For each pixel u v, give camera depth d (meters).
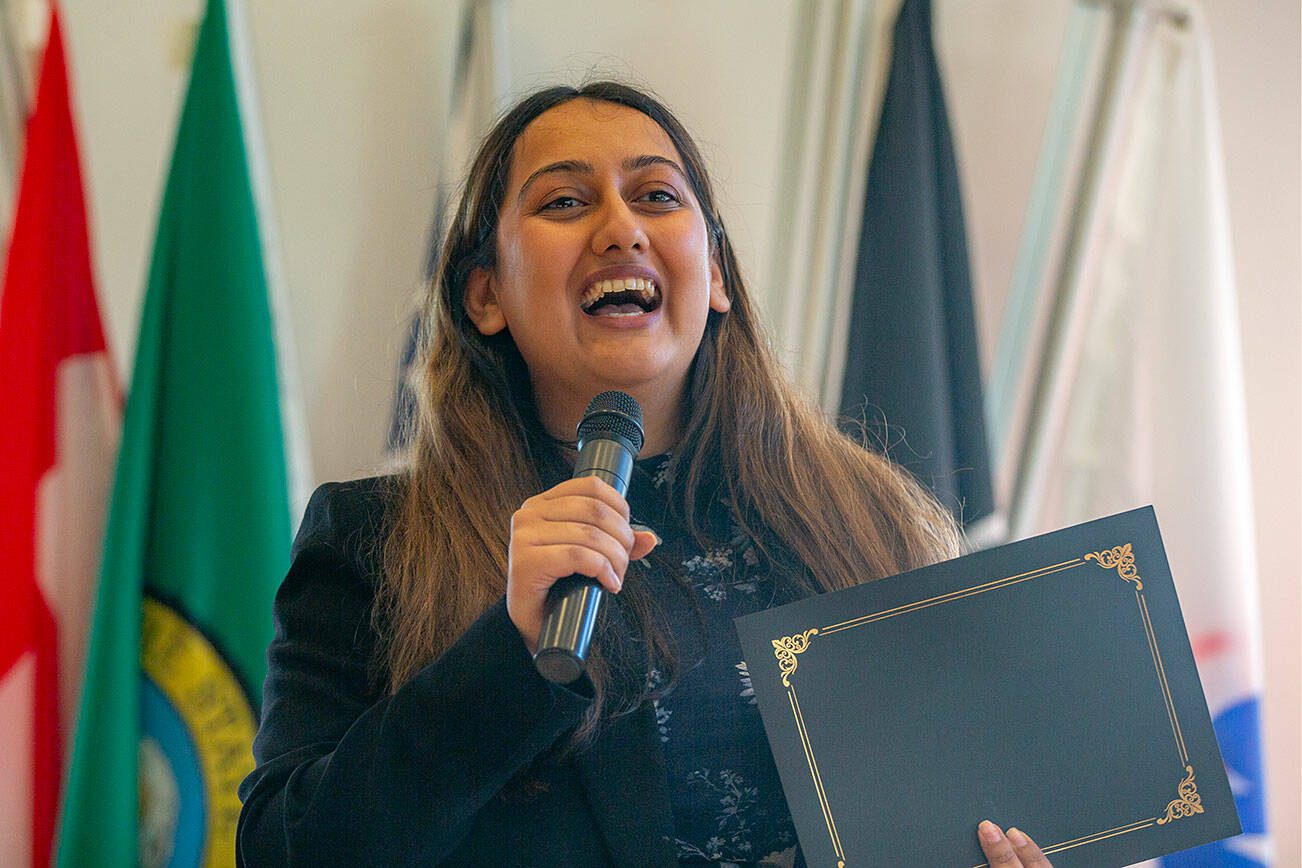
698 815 3.25
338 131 7.28
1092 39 8.27
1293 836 8.44
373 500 3.61
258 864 2.98
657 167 3.68
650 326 3.55
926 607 3.24
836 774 3.13
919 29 7.91
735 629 3.42
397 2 7.39
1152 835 3.14
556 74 7.56
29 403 6.33
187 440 6.47
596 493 2.88
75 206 6.65
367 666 3.34
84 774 5.99
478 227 3.90
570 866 3.12
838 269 7.74
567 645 2.69
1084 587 3.26
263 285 6.71
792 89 7.85
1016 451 8.04
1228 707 7.71
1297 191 8.76
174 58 7.20
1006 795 3.14
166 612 6.30
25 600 6.19
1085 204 8.12
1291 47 8.83
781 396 3.99
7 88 7.01
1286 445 8.63
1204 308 8.05
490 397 3.84
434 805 2.87
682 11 7.79
